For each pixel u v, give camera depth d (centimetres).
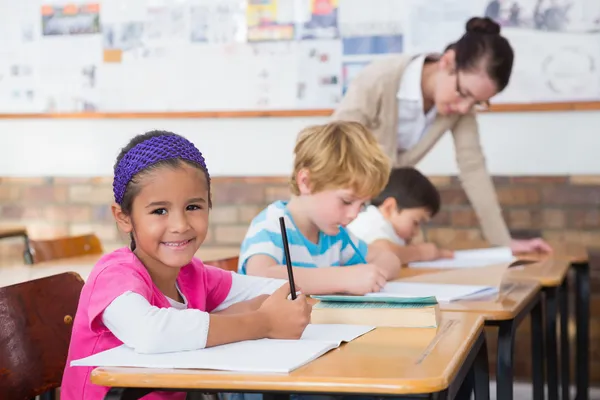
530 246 341
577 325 349
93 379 125
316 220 232
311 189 228
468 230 410
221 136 432
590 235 405
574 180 405
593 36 396
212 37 429
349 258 247
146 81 435
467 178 404
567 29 398
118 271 155
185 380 123
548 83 401
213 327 143
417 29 404
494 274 257
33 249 327
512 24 398
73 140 445
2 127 450
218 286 189
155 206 157
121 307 145
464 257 311
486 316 188
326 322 169
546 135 407
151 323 140
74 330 158
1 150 451
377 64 396
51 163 447
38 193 448
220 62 429
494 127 409
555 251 346
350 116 388
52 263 320
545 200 408
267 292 193
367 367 127
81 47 440
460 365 134
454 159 407
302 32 420
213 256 366
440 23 402
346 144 224
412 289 216
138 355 136
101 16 437
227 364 127
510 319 191
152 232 158
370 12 410
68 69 441
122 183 160
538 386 292
